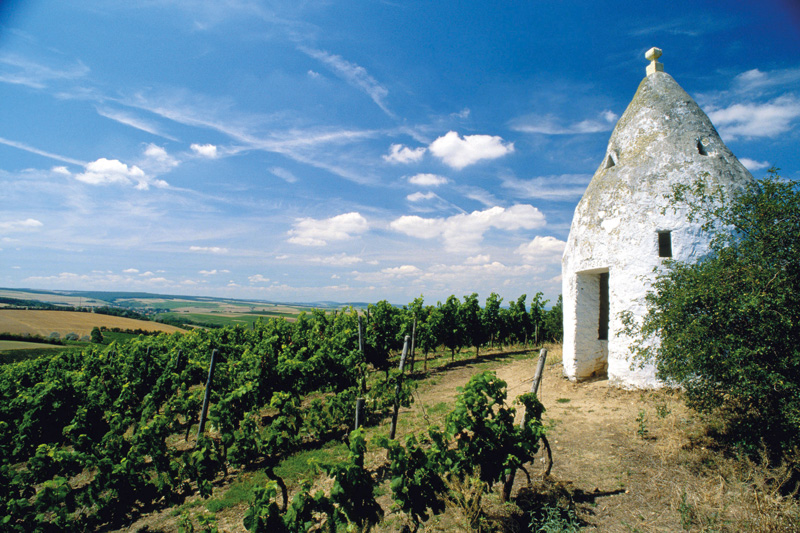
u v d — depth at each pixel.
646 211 8.55
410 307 21.61
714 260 5.21
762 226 4.79
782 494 4.59
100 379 12.71
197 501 6.91
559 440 6.78
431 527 4.92
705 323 4.81
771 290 4.55
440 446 4.96
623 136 9.84
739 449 5.23
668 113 9.20
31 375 14.44
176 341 19.38
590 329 10.07
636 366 8.25
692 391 5.18
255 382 10.30
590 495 5.11
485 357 20.12
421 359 21.70
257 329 18.67
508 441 5.09
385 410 10.70
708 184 8.18
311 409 9.71
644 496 4.95
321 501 4.50
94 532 6.14
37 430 9.78
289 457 8.52
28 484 6.80
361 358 12.43
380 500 5.88
